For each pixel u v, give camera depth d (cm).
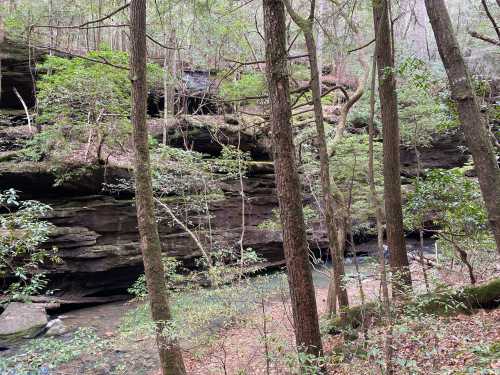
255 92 1420
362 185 1495
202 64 1852
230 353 787
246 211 1597
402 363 409
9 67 1530
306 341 507
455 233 884
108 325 1063
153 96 1808
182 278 1050
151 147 1256
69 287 1232
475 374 419
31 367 446
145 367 833
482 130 474
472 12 2089
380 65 759
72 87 1238
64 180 1241
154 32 1513
